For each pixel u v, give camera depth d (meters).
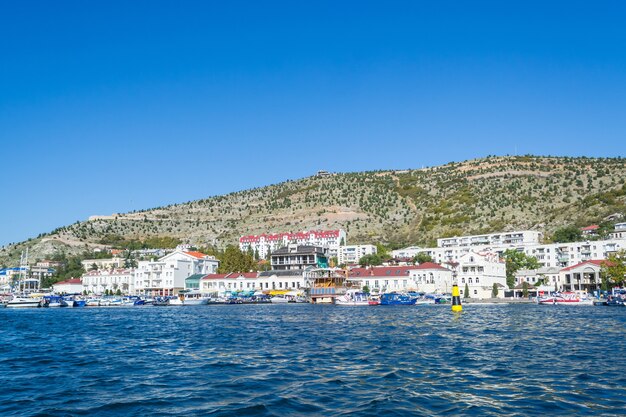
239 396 31.06
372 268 199.38
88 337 67.19
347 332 67.88
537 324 78.25
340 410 27.67
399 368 39.53
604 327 72.06
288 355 47.12
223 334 67.81
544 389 32.00
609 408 27.47
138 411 28.09
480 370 38.56
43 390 33.66
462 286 180.38
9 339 65.62
